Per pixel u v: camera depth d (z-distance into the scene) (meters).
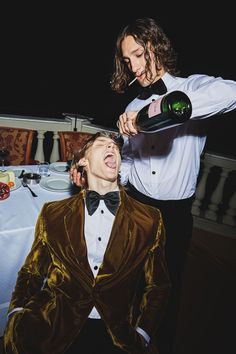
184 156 1.52
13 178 1.80
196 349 1.83
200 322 2.03
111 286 1.14
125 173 1.79
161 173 1.56
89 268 1.13
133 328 1.18
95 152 1.17
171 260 1.70
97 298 1.13
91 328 1.18
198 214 3.30
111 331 1.13
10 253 1.41
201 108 1.08
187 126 1.47
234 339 1.91
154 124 1.04
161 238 1.24
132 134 1.13
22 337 1.08
